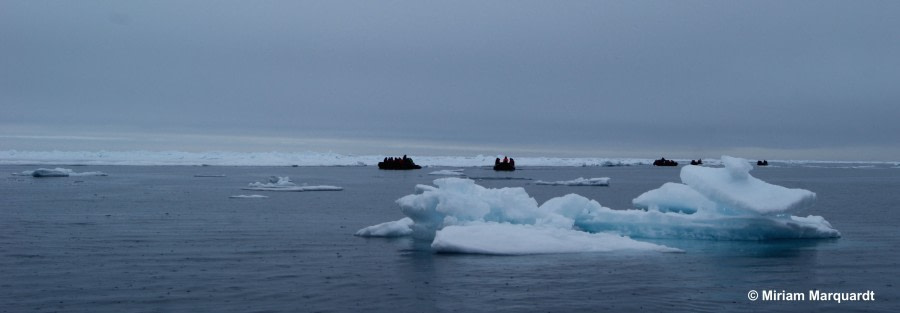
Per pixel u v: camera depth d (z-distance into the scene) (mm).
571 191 44875
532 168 110500
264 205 30859
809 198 18844
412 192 41219
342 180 59719
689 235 19203
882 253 16891
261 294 12312
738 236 18969
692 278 13719
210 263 15336
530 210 19109
